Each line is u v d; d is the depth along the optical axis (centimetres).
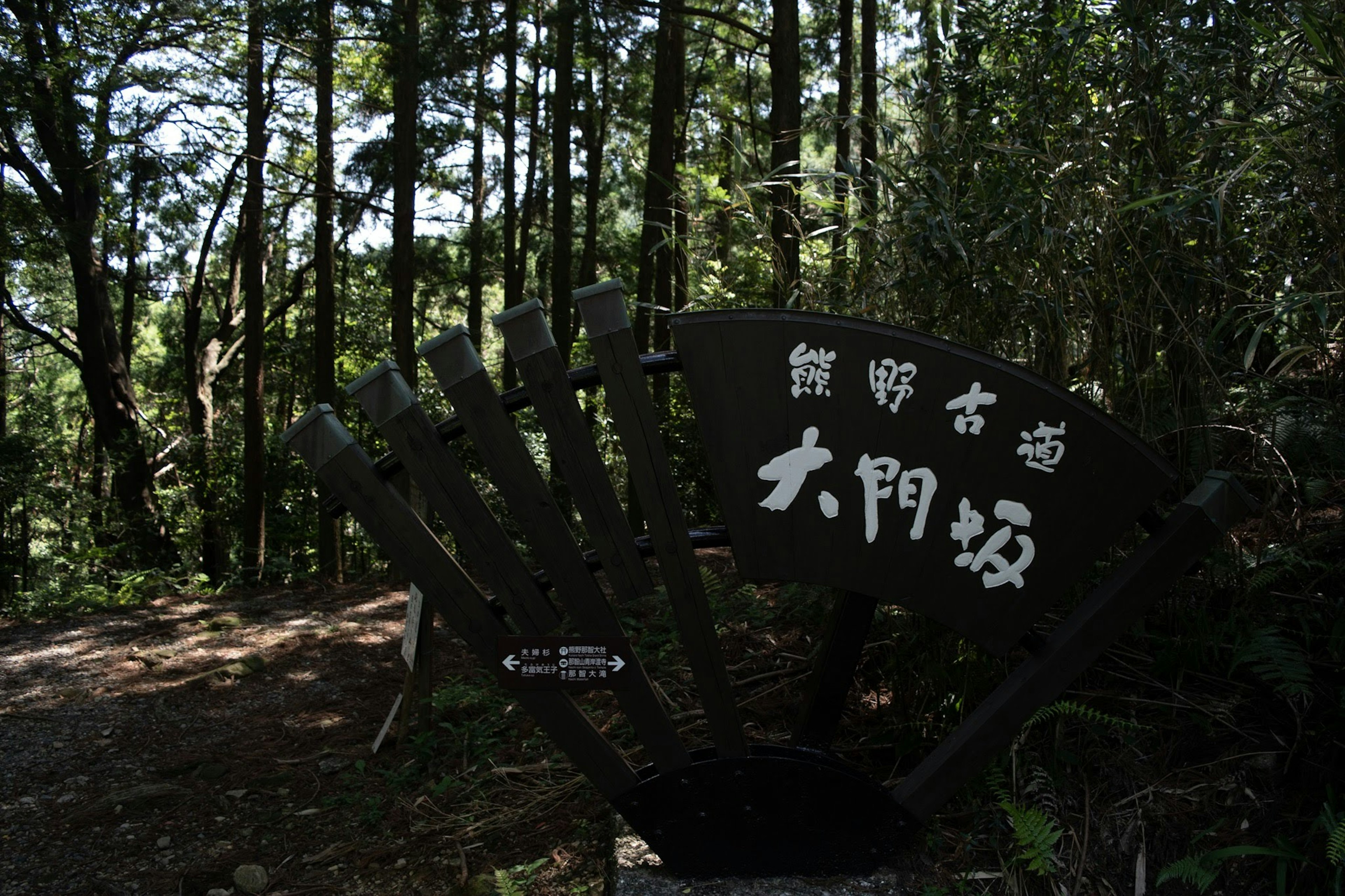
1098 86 334
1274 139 276
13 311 1378
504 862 306
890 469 253
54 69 990
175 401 1992
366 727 443
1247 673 301
